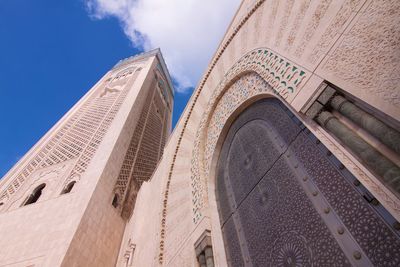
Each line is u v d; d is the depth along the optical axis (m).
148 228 6.37
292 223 2.52
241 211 3.44
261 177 3.28
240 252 3.14
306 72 2.54
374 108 1.76
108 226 7.86
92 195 7.65
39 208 7.73
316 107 2.30
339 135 2.04
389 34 1.87
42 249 6.25
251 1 4.55
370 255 1.72
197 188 4.62
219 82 5.18
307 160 2.62
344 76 2.09
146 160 12.47
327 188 2.26
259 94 3.72
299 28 2.96
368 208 1.86
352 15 2.27
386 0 2.00
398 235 1.60
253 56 3.87
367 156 1.76
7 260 6.23
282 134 3.15
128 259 6.31
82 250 6.46
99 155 9.59
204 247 3.52
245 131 4.06
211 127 5.20
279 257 2.52
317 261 2.10
